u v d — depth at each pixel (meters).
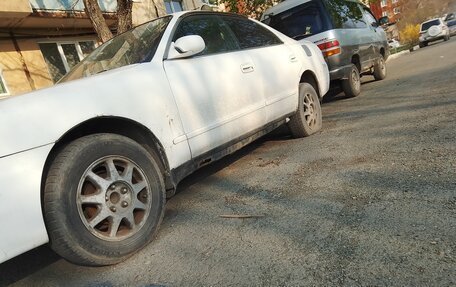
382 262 2.12
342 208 2.86
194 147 3.22
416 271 1.99
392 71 12.04
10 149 2.19
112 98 2.69
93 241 2.46
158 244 2.88
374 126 5.12
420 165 3.36
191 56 3.47
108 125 2.84
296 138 5.33
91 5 7.19
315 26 7.31
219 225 3.01
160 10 15.89
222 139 3.54
